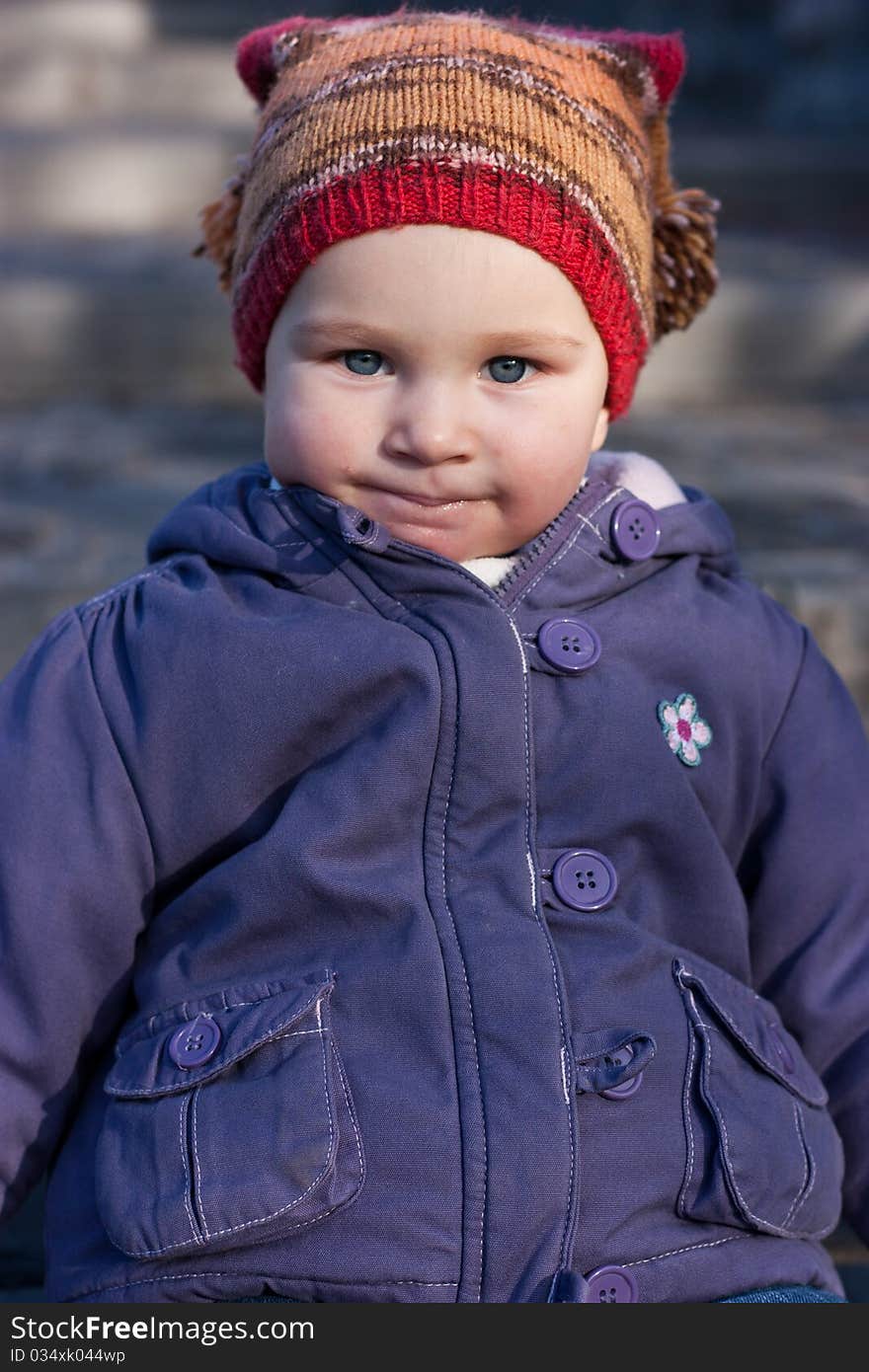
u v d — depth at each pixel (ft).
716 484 11.03
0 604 8.20
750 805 4.56
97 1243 3.92
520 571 4.34
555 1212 3.63
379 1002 3.83
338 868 3.96
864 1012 4.41
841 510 10.32
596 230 4.04
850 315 15.66
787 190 22.57
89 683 4.23
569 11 33.86
